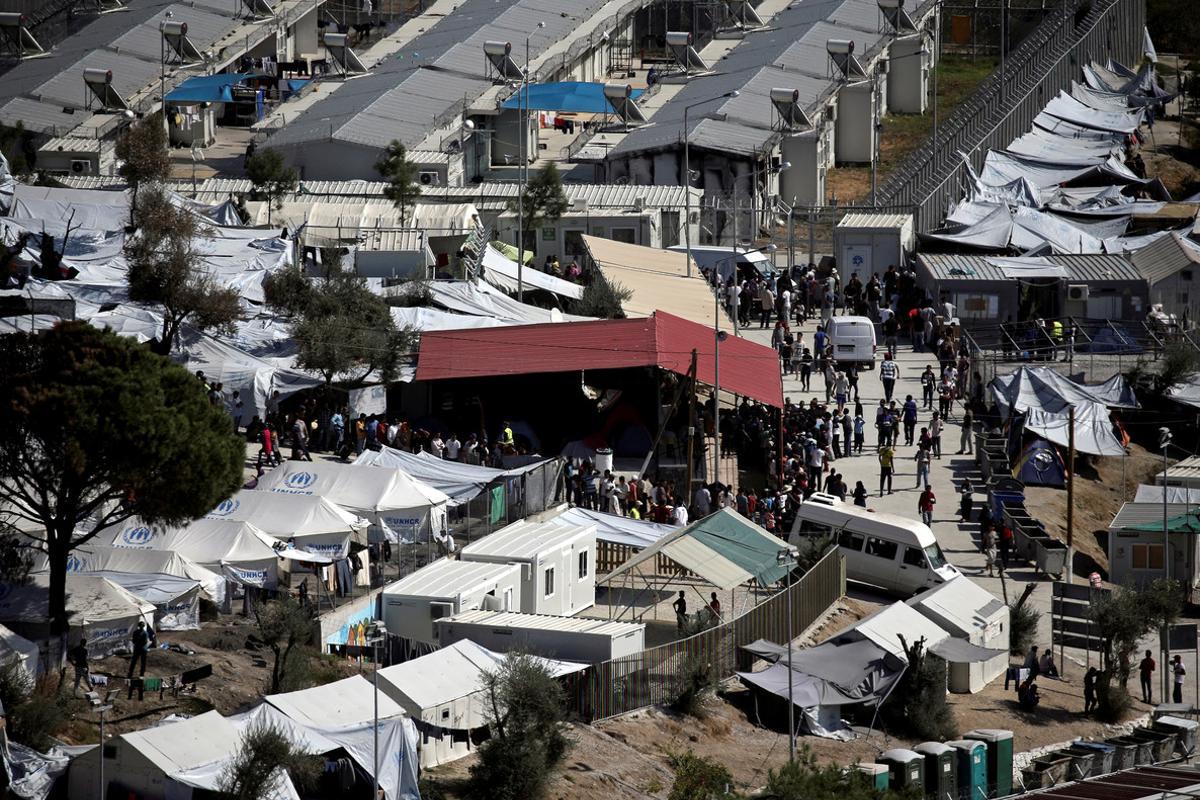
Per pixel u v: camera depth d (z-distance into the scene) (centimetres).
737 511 8781
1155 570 9125
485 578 7188
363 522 7662
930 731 6950
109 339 6222
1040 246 13825
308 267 12406
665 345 9938
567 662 6531
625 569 7712
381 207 13888
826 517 8650
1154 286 12400
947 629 7581
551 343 9969
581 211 14012
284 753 5172
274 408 9519
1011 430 10331
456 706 5991
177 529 6900
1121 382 11088
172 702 5869
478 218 13775
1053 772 6525
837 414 10344
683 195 14375
